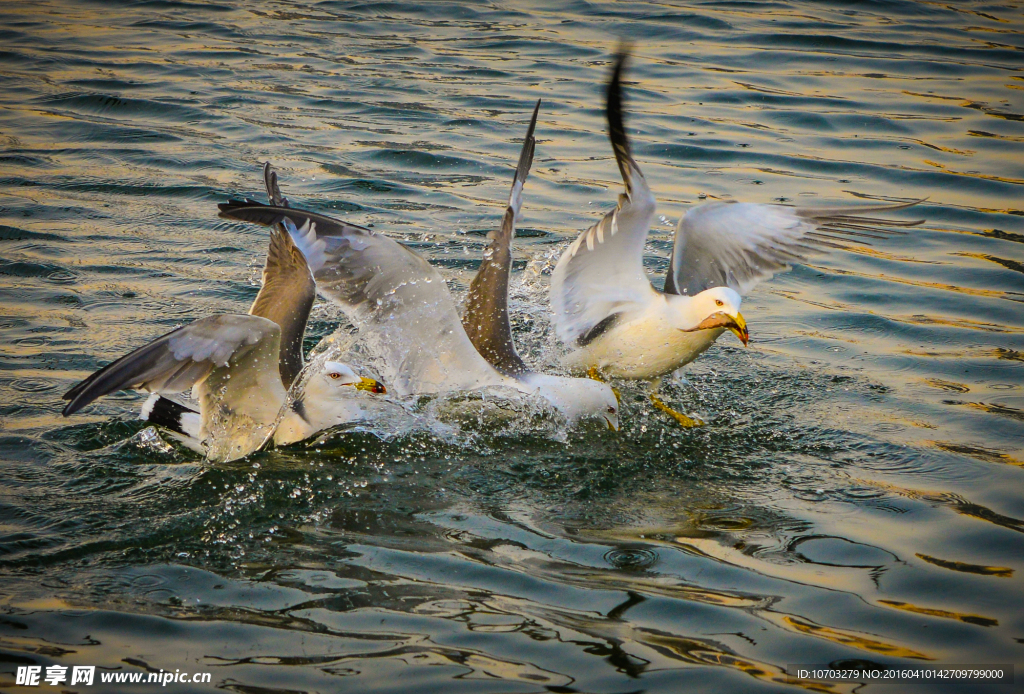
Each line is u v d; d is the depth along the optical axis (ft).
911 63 77.41
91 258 44.04
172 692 19.99
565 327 38.86
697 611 23.43
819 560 25.93
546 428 34.71
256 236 47.98
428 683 20.54
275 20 85.20
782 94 71.10
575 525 27.96
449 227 49.55
